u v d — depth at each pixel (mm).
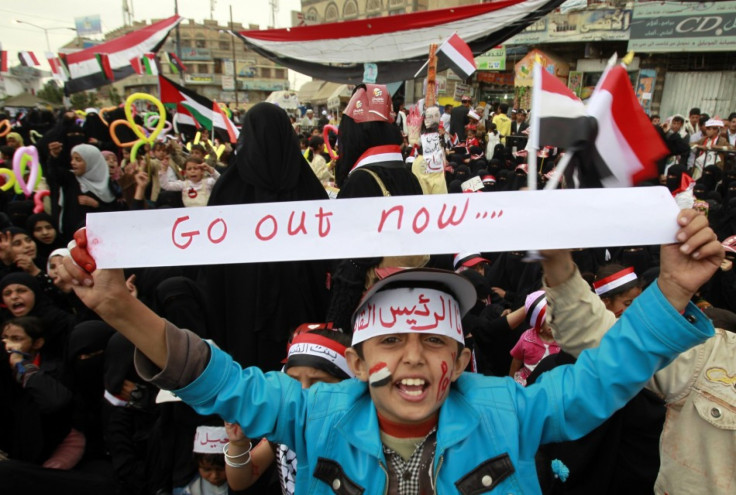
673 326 1100
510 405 1220
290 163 2812
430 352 1190
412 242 1155
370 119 2660
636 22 14297
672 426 1715
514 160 10445
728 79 14023
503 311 3541
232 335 2781
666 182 6965
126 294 1167
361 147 2689
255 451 1904
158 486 2307
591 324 1365
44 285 3566
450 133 11906
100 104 35969
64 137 7168
